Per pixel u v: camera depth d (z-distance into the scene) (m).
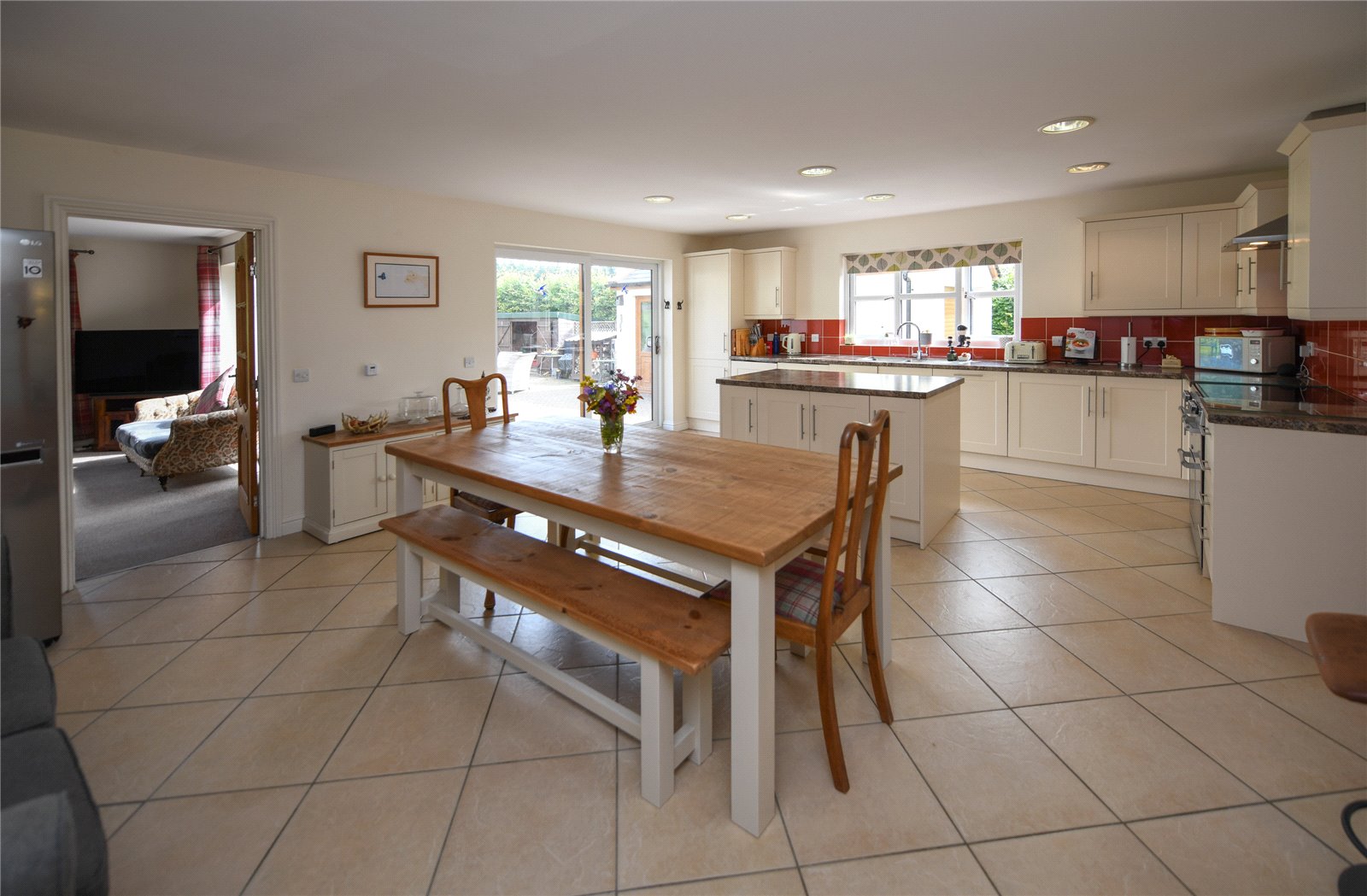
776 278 6.90
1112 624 2.88
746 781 1.74
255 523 4.24
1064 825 1.75
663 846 1.71
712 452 2.81
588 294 6.42
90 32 2.17
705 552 1.83
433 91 2.74
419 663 2.62
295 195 4.07
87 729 2.18
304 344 4.16
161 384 7.08
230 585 3.40
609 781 1.95
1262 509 2.72
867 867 1.63
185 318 7.59
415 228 4.72
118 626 2.94
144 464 5.76
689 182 4.48
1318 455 2.60
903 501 3.88
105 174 3.37
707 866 1.64
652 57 2.44
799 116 3.13
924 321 6.55
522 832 1.75
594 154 3.73
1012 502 4.75
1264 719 2.18
